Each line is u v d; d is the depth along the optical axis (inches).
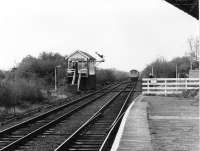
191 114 988.6
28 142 628.4
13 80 1487.5
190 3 580.7
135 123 762.2
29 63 2257.6
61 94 1768.0
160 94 1679.4
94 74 2362.2
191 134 669.9
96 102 1421.0
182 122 829.2
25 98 1362.0
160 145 566.9
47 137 678.5
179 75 2847.0
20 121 921.5
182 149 538.0
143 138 596.7
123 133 642.8
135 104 1223.5
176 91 1670.8
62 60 2432.3
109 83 3398.1
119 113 984.3
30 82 1501.0
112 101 1432.1
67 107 1262.3
